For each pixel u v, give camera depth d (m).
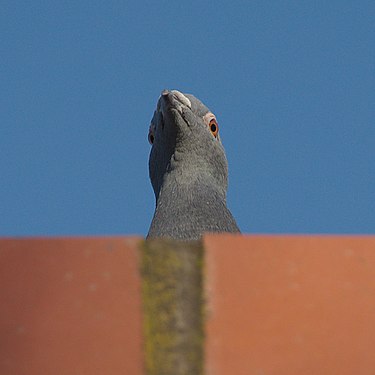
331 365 0.94
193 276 0.96
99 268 0.95
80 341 0.93
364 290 0.96
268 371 0.94
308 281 0.96
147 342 0.93
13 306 0.94
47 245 0.96
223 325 0.95
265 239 0.97
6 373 0.92
